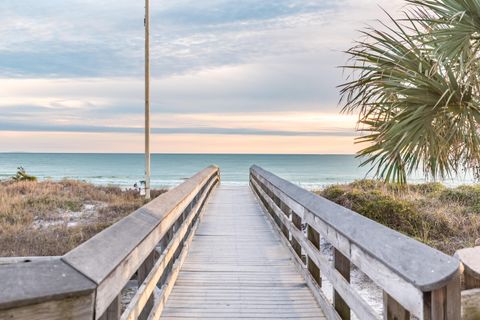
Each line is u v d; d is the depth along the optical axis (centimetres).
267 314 308
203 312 312
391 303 173
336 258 263
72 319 109
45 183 1764
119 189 1792
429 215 764
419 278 131
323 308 307
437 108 303
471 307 158
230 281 392
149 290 248
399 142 311
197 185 648
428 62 300
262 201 918
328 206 291
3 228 1012
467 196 929
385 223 759
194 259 479
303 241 386
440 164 341
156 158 11450
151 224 235
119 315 169
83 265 122
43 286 104
